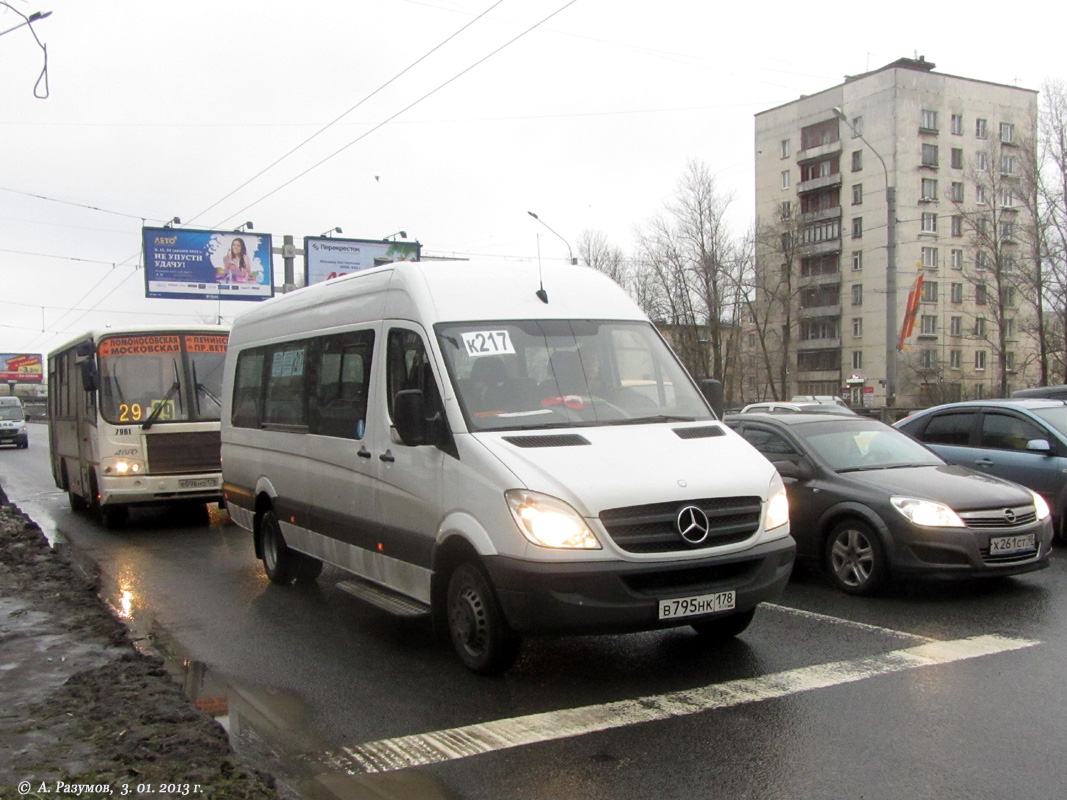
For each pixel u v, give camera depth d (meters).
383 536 6.27
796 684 5.20
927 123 65.25
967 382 66.19
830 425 8.71
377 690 5.34
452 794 3.89
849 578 7.59
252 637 6.67
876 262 65.69
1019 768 4.01
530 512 4.93
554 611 4.82
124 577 9.21
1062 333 41.16
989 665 5.52
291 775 4.16
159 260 34.44
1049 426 9.95
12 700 4.84
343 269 37.19
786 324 63.06
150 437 12.38
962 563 7.10
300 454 7.64
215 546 11.07
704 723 4.62
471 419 5.54
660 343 6.59
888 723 4.57
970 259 66.56
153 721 4.48
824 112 68.94
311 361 7.59
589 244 56.69
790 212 63.91
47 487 20.22
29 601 7.30
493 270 6.44
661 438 5.61
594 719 4.72
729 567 5.19
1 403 40.91
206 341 12.95
